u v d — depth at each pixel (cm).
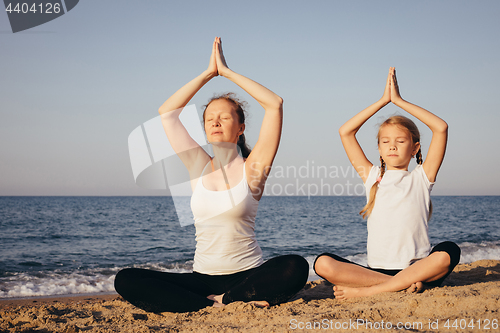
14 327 210
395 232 282
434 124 290
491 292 228
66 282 636
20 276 706
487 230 1789
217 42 274
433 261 251
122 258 1063
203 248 256
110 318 238
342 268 270
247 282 241
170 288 240
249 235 257
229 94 282
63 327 197
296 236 1650
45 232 1783
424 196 290
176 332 191
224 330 186
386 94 314
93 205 4738
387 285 263
